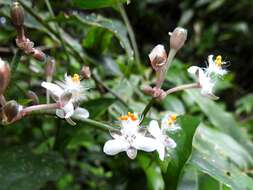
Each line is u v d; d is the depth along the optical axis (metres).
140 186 0.13
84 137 0.14
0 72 0.08
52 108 0.08
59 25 0.14
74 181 0.16
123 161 0.13
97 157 0.16
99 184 0.16
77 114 0.09
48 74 0.10
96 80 0.13
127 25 0.14
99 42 0.14
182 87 0.09
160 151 0.08
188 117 0.09
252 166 0.12
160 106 0.16
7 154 0.10
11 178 0.09
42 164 0.10
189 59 0.40
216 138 0.12
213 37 0.40
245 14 0.43
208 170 0.09
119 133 0.08
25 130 0.15
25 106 0.09
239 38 0.42
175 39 0.09
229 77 0.21
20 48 0.09
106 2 0.11
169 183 0.09
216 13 0.42
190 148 0.09
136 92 0.14
